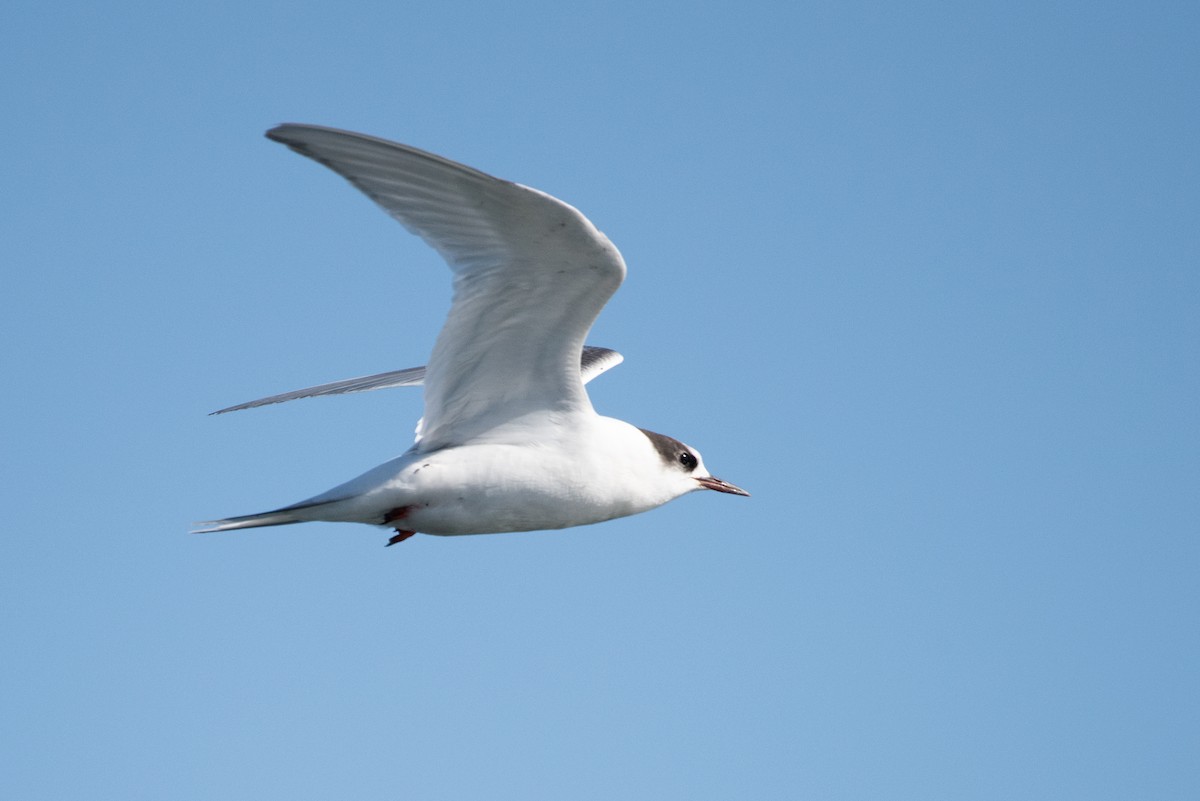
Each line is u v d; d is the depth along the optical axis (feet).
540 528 44.70
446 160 35.37
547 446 43.57
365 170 35.94
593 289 39.68
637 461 45.85
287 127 34.17
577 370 42.88
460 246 38.63
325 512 42.29
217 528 41.63
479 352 42.01
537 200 36.47
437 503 42.86
